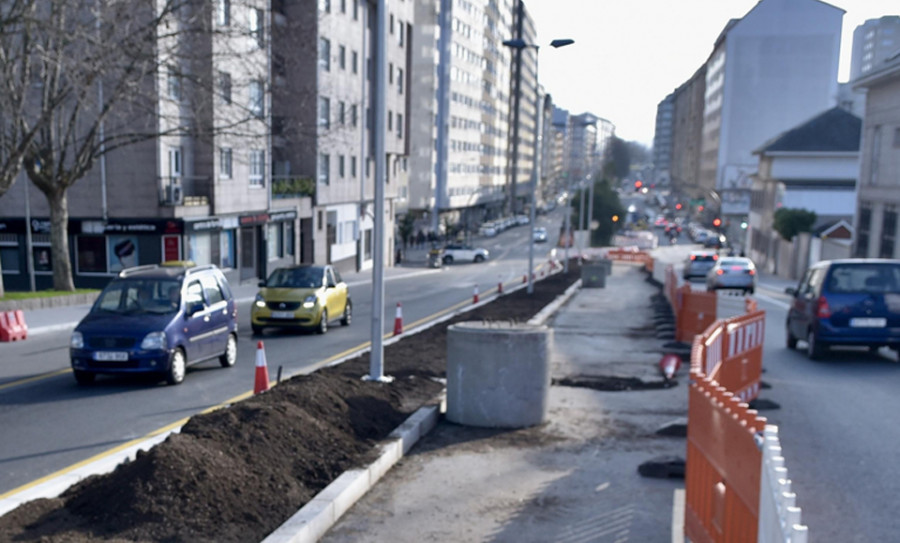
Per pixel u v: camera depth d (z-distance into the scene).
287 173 42.53
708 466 4.61
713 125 99.50
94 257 30.42
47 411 9.47
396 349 13.90
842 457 7.32
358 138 49.72
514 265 63.59
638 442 7.79
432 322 21.28
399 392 9.35
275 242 40.00
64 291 24.06
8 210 30.33
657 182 173.62
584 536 5.30
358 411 7.80
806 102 88.44
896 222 35.41
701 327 16.27
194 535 4.71
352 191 49.47
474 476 6.61
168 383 11.27
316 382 8.43
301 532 4.90
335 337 17.92
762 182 72.19
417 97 85.31
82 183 29.56
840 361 13.69
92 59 18.69
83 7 20.64
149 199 29.52
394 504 5.89
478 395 8.30
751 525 3.68
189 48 23.00
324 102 42.34
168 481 5.09
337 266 48.47
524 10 147.50
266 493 5.42
